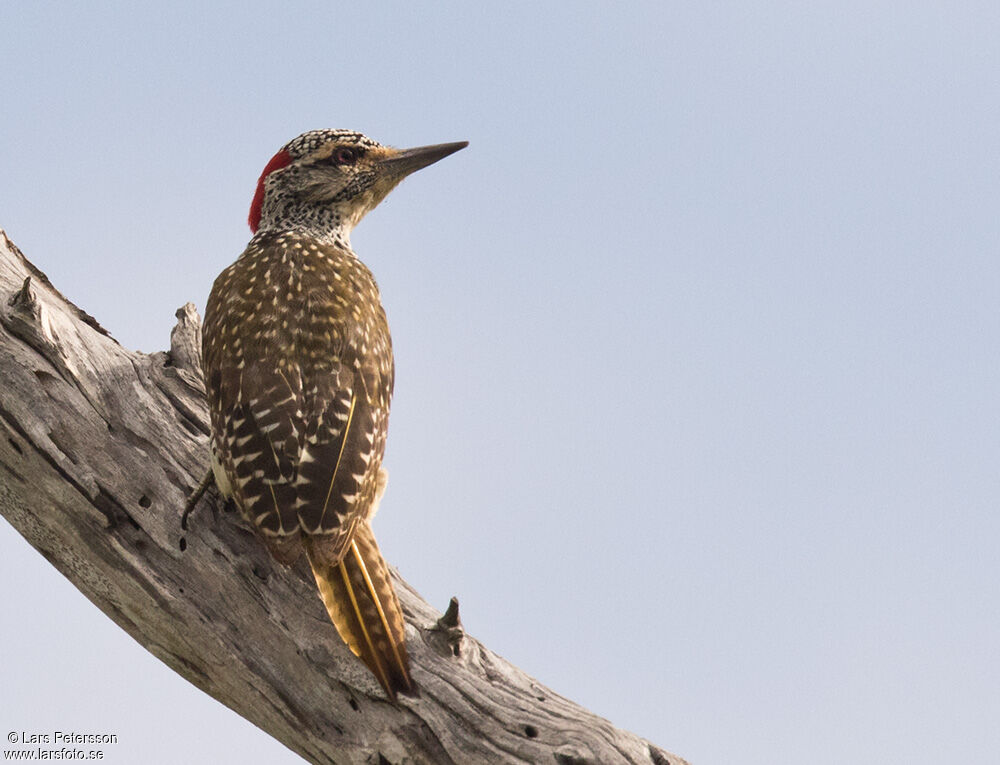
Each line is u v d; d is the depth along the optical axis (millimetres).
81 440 11359
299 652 10641
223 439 10633
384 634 10398
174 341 12281
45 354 11578
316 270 11797
